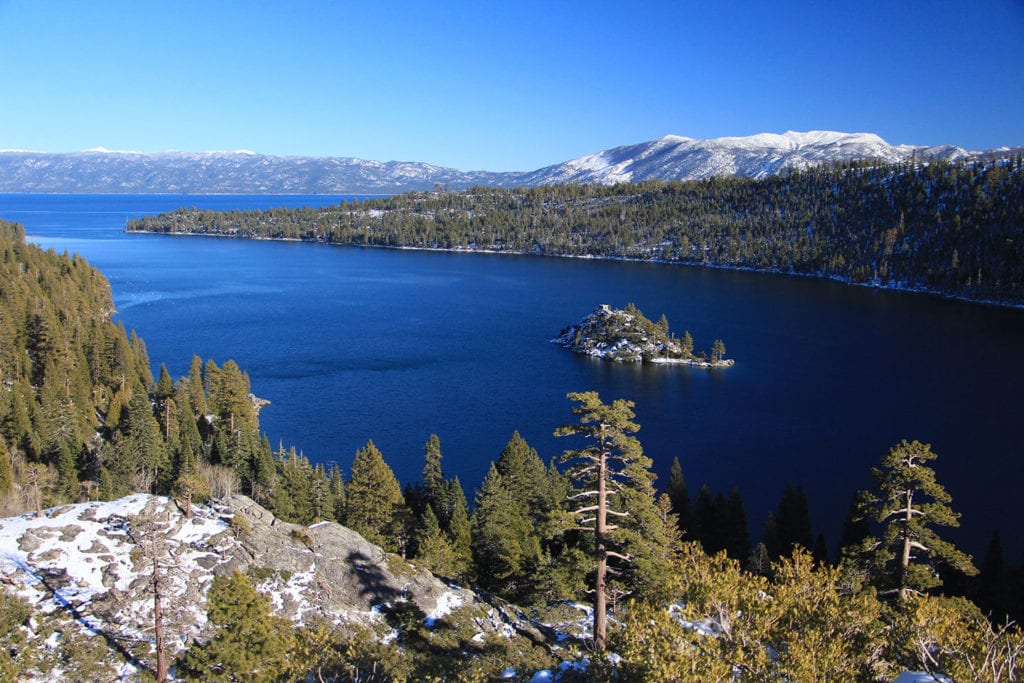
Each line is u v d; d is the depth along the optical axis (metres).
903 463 32.84
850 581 29.97
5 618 36.25
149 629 38.19
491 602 49.84
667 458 101.81
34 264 167.75
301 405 124.62
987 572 56.00
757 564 55.22
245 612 29.75
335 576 46.16
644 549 31.28
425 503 71.12
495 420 117.94
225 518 49.38
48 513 46.94
